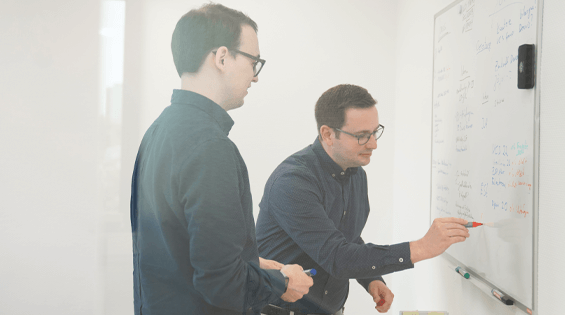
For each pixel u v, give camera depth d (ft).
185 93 3.05
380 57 5.07
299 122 5.09
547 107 2.13
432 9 4.01
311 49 5.08
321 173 3.93
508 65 2.53
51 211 4.95
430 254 2.96
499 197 2.65
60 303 4.99
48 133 4.93
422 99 4.23
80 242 5.02
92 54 4.96
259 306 2.76
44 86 4.89
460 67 3.31
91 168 5.03
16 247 4.89
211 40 3.64
